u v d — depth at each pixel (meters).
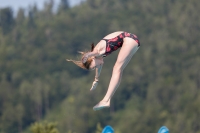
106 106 29.03
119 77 29.48
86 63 29.53
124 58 29.53
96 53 29.16
